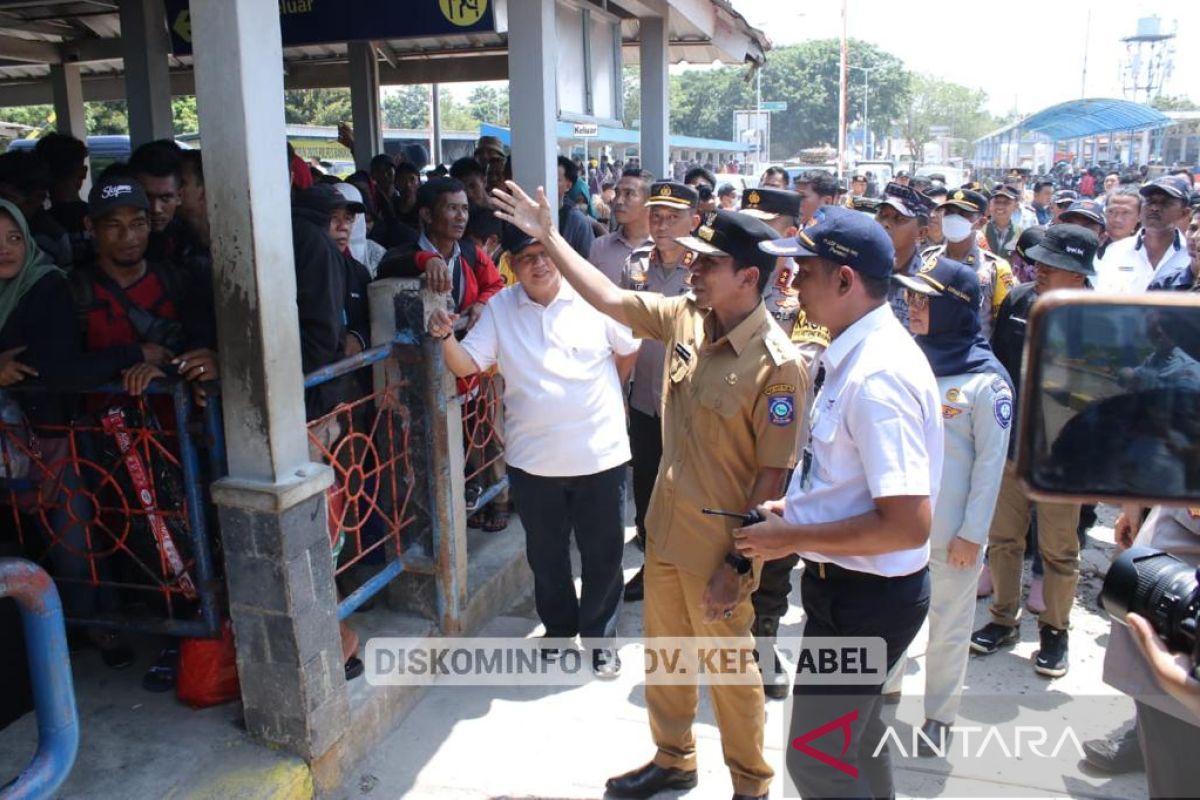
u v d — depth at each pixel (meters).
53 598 2.23
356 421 3.61
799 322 3.83
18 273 2.88
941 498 3.12
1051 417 1.10
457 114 66.62
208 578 2.97
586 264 3.11
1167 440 1.08
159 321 3.02
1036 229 4.28
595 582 3.76
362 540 3.79
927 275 3.12
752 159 53.44
